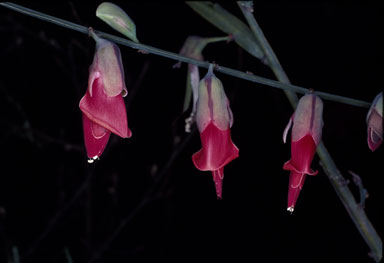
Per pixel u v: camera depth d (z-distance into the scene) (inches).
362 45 11.5
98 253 15.8
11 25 15.9
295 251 12.9
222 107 7.2
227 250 14.2
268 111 13.4
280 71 8.1
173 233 15.4
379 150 11.1
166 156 15.9
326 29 11.8
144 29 12.7
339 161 11.4
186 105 8.2
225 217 14.5
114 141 16.1
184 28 12.5
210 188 15.4
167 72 14.7
